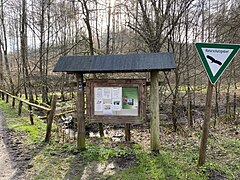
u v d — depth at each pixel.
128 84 5.06
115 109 5.11
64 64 4.98
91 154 5.13
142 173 4.20
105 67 4.75
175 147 6.03
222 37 9.13
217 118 11.02
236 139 6.83
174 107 8.93
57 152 5.43
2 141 6.54
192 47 9.53
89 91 5.20
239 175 4.22
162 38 9.09
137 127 10.52
